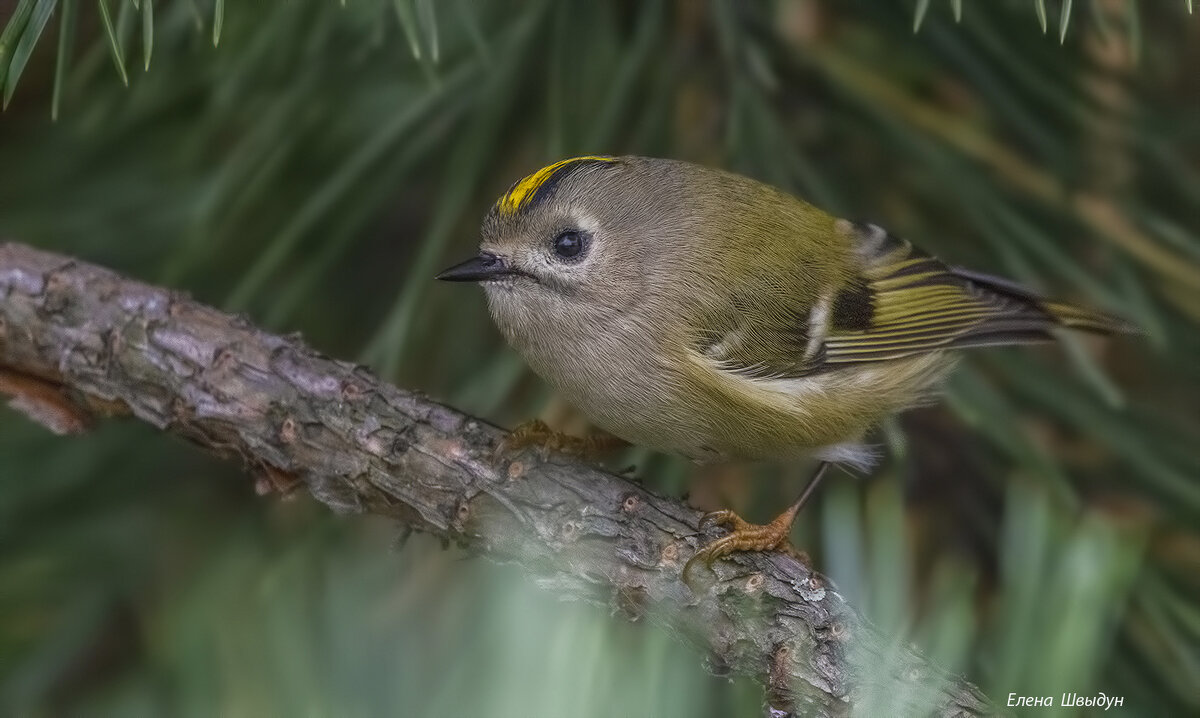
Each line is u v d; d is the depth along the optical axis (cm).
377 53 222
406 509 220
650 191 223
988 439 221
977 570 221
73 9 217
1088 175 222
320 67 222
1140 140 222
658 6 222
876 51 223
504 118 222
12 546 222
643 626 220
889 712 219
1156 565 220
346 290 224
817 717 220
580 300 222
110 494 222
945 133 222
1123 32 222
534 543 220
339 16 221
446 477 220
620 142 224
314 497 221
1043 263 222
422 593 220
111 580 221
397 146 222
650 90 224
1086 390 221
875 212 224
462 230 224
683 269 223
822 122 223
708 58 223
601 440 223
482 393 222
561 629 219
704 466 224
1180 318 222
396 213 224
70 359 220
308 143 222
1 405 223
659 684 219
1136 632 220
